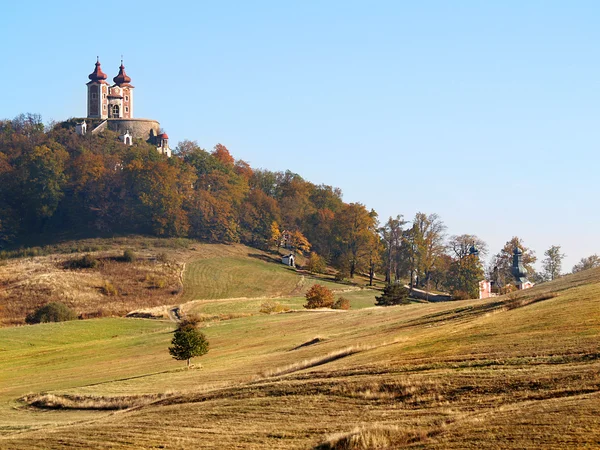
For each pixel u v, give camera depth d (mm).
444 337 44875
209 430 34656
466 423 28125
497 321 46312
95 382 62531
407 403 33625
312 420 33781
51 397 53344
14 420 48750
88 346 89562
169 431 35469
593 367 31953
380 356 43344
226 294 153875
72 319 123125
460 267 148250
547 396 30062
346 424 32250
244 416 36062
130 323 110188
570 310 44156
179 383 53031
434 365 37750
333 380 38750
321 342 62031
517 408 28750
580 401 27719
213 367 60375
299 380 40688
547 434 25156
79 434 37281
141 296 149375
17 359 85000
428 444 26750
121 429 37156
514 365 35000
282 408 36219
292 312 103312
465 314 58844
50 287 146875
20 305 137875
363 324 73125
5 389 64562
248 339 78312
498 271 153125
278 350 65375
